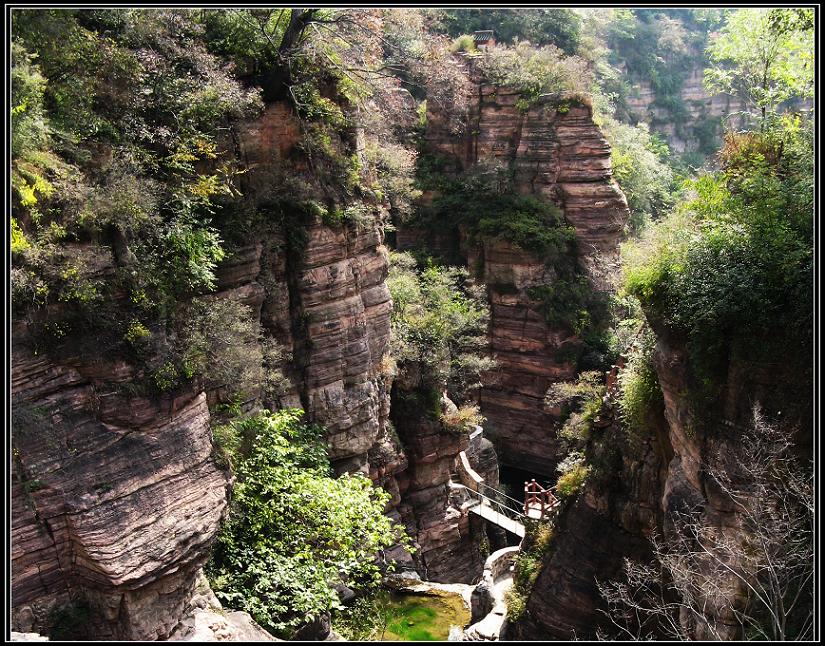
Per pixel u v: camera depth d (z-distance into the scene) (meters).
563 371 44.47
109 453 13.14
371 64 26.67
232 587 15.96
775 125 19.98
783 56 26.05
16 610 12.30
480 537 31.66
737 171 18.69
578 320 44.75
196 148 18.11
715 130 81.12
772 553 12.84
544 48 48.62
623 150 55.16
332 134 23.47
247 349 17.28
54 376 12.80
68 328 12.92
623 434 19.81
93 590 13.01
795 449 13.36
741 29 26.62
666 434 18.02
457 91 31.75
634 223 53.03
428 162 49.06
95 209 13.34
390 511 27.94
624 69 79.50
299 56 21.69
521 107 46.50
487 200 46.50
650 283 16.14
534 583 21.42
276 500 18.11
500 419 46.78
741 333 13.99
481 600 23.67
